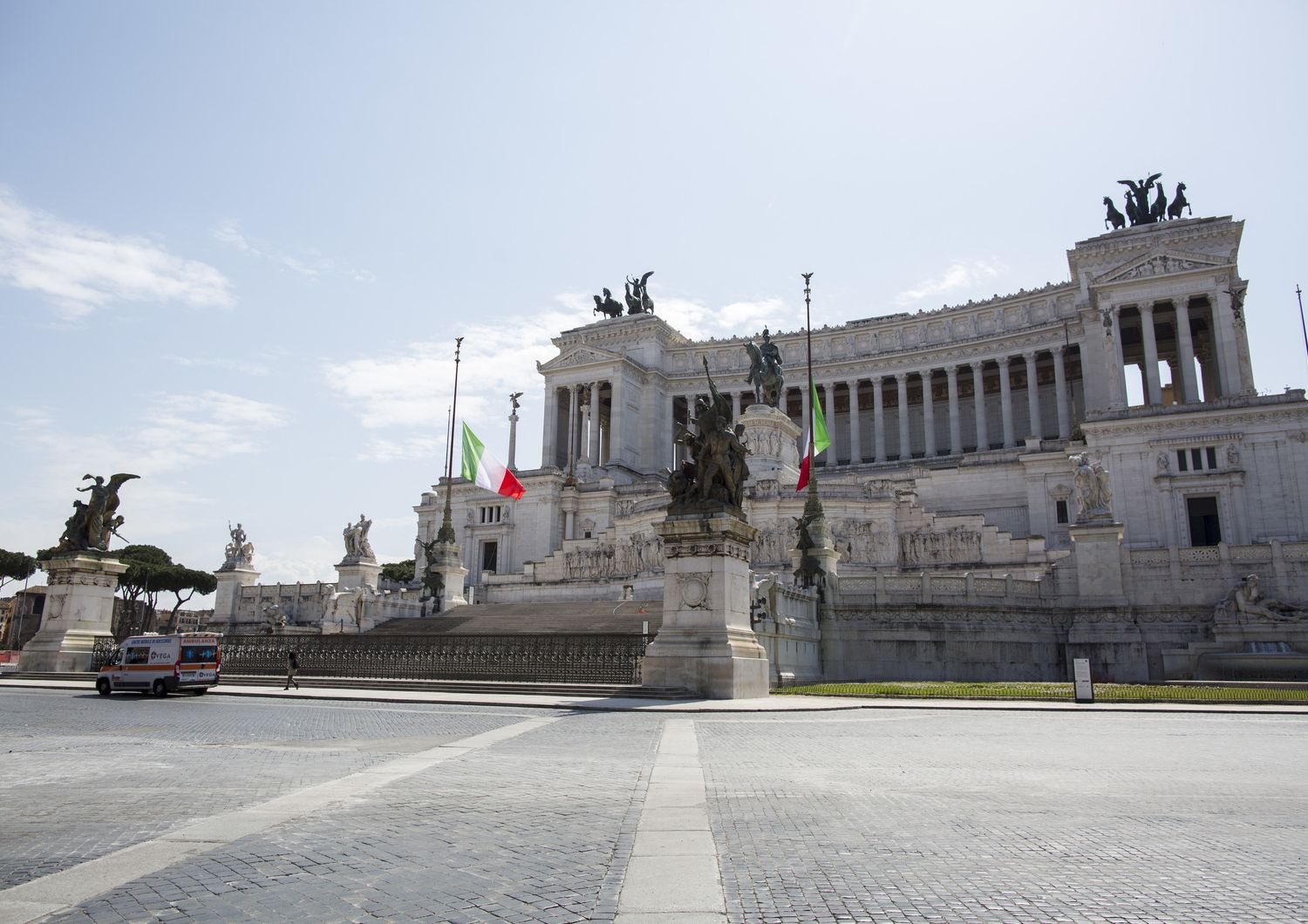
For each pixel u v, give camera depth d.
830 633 57.00
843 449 145.00
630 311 151.50
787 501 81.88
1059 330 118.56
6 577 111.56
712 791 15.07
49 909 8.84
